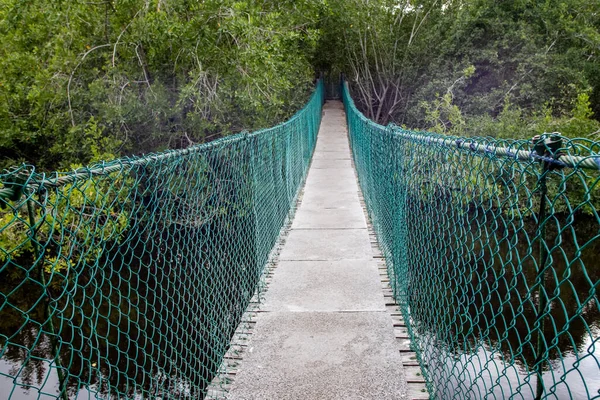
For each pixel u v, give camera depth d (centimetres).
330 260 491
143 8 911
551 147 120
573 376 419
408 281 345
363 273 452
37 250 128
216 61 980
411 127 1877
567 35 1482
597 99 1456
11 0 938
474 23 1570
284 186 687
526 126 1295
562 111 1368
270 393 274
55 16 891
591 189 100
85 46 1006
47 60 1031
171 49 962
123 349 482
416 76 1897
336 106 2670
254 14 959
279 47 1007
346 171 1070
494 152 160
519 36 1481
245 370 298
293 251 525
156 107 991
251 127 1062
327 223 642
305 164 1066
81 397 404
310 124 1323
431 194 278
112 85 968
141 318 525
